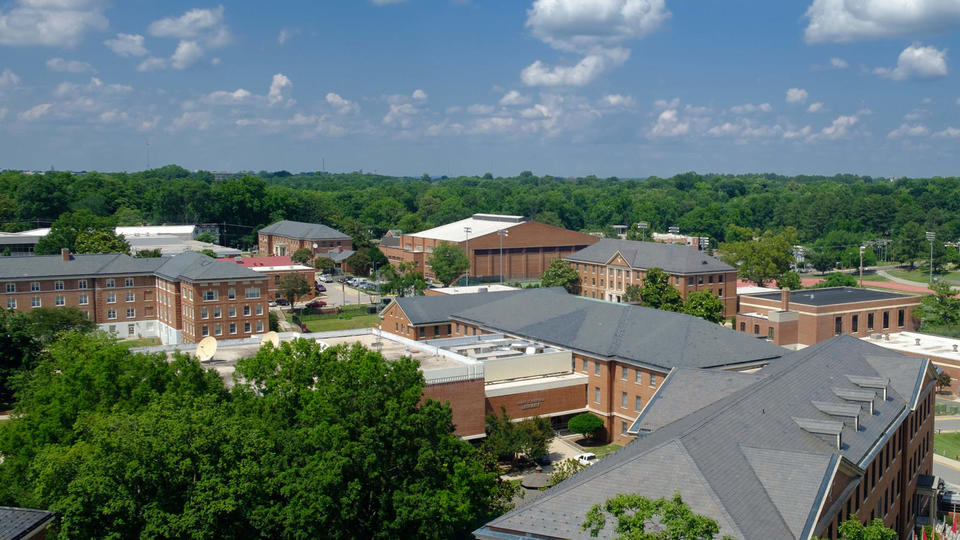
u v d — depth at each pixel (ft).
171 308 396.98
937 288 425.69
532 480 219.61
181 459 136.15
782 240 559.38
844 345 207.51
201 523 132.26
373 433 147.84
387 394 157.79
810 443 143.84
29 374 267.80
